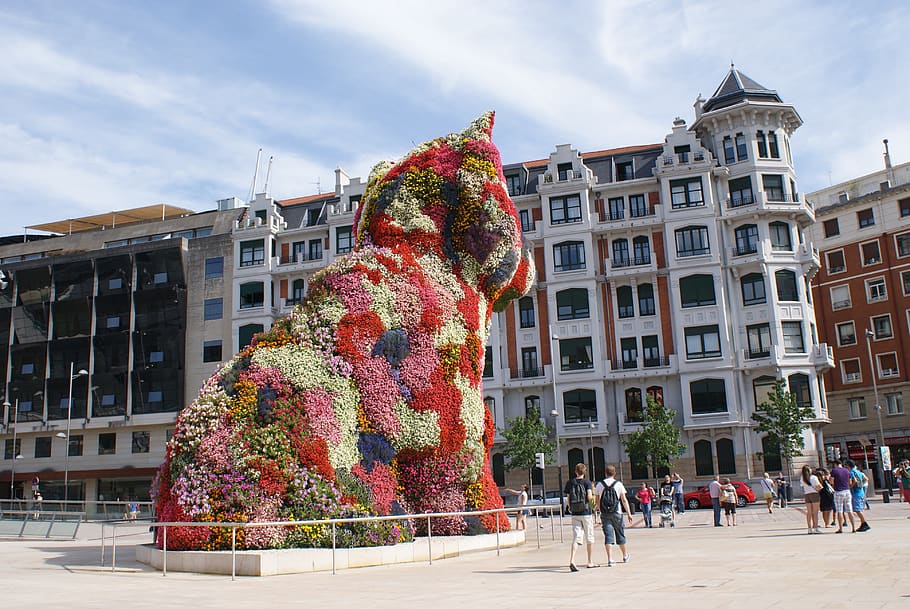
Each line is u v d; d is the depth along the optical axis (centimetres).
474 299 1998
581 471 1413
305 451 1592
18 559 1864
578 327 5225
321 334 1758
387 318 1827
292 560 1444
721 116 5278
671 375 5050
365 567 1538
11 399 6106
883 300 6062
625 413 5100
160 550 1567
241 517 1509
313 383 1680
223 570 1439
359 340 1761
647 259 5253
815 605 873
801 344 4988
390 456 1762
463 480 1862
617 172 5519
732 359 4962
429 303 1877
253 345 1791
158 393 5844
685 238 5169
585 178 5359
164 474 1667
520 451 4806
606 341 5225
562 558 1645
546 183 5403
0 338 6216
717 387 4934
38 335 6153
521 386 5247
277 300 5875
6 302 6259
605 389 5175
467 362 1914
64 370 6050
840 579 1088
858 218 6309
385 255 1912
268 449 1572
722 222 5184
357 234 2112
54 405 5997
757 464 4869
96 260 6100
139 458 5788
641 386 5134
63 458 5925
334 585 1241
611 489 1454
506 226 1994
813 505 2019
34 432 5984
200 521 1523
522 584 1188
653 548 1820
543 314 5325
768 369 4928
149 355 5928
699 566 1341
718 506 2677
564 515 4303
